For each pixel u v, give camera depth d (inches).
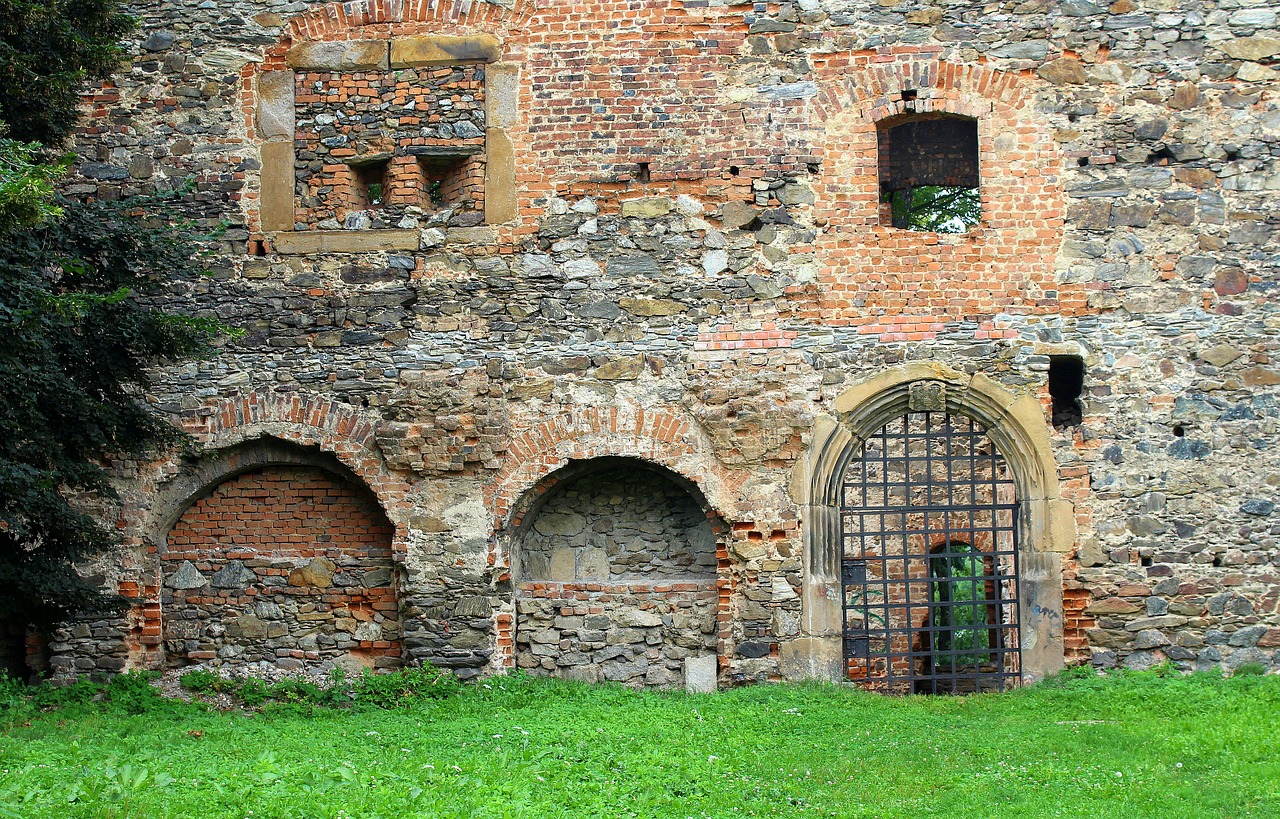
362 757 406.6
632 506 561.9
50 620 515.5
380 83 566.6
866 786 377.4
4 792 326.3
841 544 543.8
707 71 557.3
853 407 541.3
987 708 493.0
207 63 572.1
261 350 559.8
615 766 397.1
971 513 544.7
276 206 565.0
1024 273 546.6
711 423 543.2
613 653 548.1
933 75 552.4
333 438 553.3
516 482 547.2
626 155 556.7
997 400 540.7
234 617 561.3
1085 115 550.3
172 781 348.8
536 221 557.3
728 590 540.7
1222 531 535.2
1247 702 482.9
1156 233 546.3
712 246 551.8
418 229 560.1
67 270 477.1
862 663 655.1
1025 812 352.8
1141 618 532.7
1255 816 350.0
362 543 562.6
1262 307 542.9
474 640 542.0
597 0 561.0
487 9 564.1
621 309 551.8
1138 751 414.6
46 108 494.6
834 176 551.5
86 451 501.0
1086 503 538.3
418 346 556.1
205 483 562.3
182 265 516.7
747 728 456.4
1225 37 551.2
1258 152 547.5
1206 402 539.8
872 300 546.9
